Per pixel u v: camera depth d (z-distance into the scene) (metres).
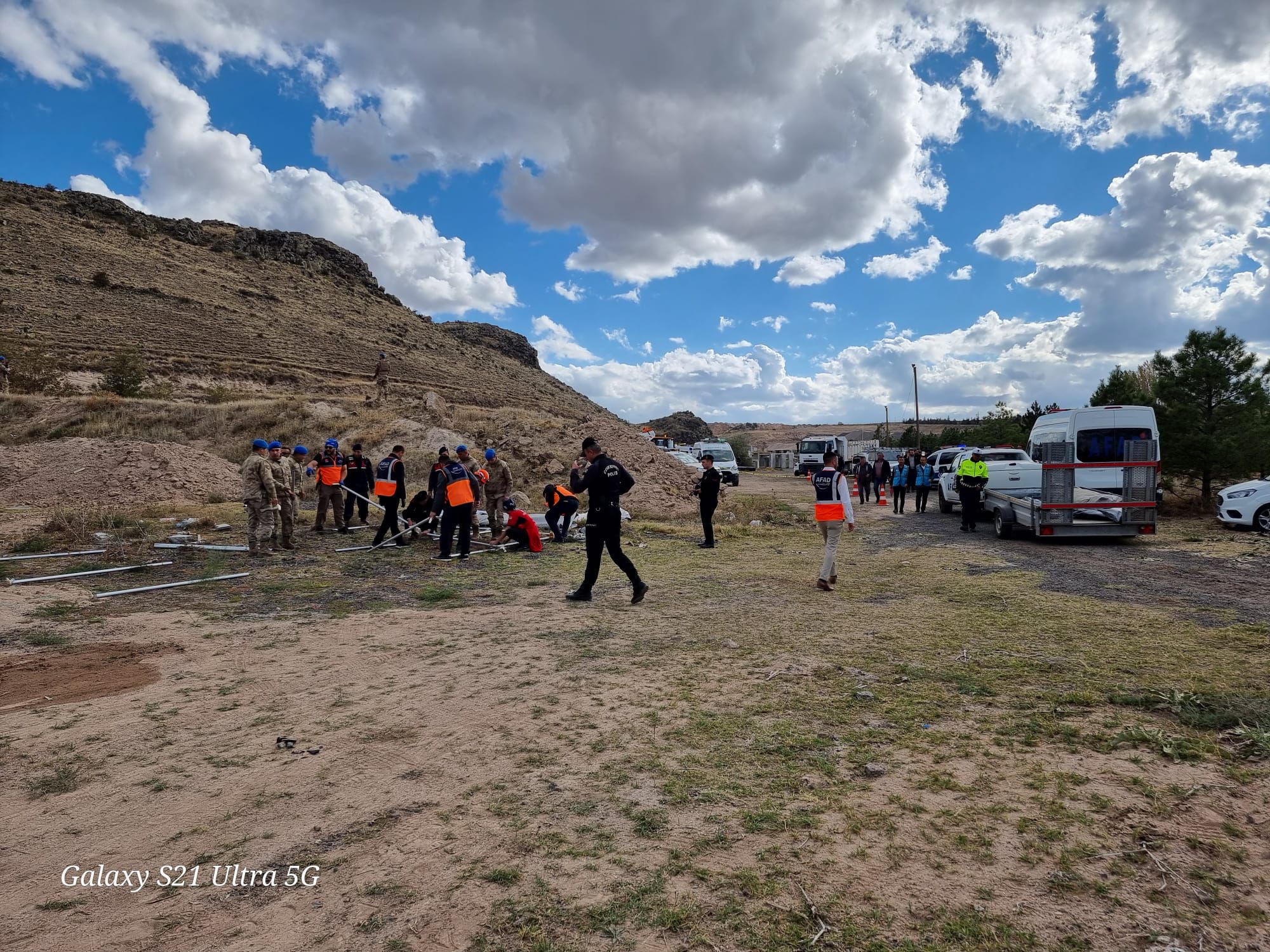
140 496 15.48
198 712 4.14
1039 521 11.49
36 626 6.09
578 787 3.15
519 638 5.82
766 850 2.59
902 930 2.12
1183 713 3.73
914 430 56.44
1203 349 16.02
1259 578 8.15
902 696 4.21
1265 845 2.49
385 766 3.41
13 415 25.45
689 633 5.95
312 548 10.84
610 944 2.08
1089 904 2.21
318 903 2.32
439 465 11.41
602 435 21.56
